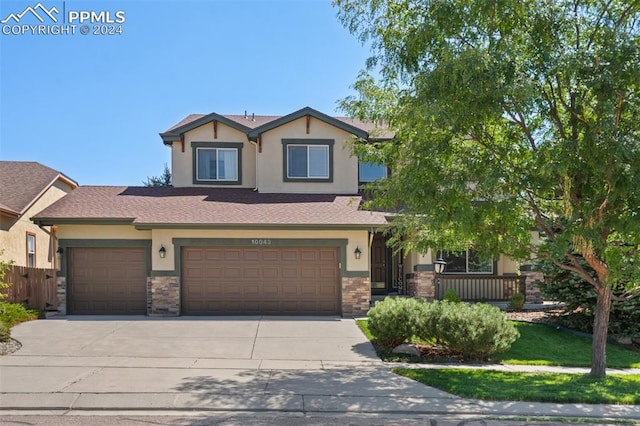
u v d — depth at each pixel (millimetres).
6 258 17938
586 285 13703
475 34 8484
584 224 8172
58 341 11617
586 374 9883
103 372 9008
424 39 8477
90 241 16172
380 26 9188
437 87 7902
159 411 7137
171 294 15891
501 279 18672
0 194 19969
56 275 16172
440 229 8836
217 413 7090
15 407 7117
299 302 16281
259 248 16297
